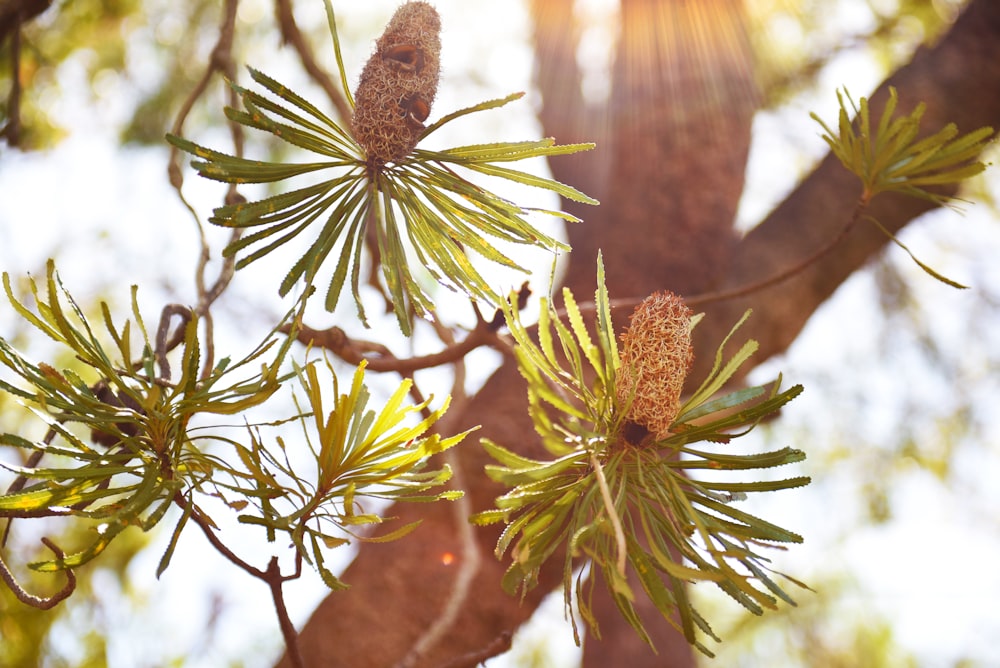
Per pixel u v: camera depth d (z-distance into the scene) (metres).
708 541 1.13
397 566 2.08
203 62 3.57
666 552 1.16
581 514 1.15
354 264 1.25
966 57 2.72
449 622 1.45
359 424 1.20
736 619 4.32
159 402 1.18
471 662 1.48
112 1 3.29
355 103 1.29
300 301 1.22
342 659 1.99
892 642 4.24
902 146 1.57
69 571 1.22
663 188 2.74
